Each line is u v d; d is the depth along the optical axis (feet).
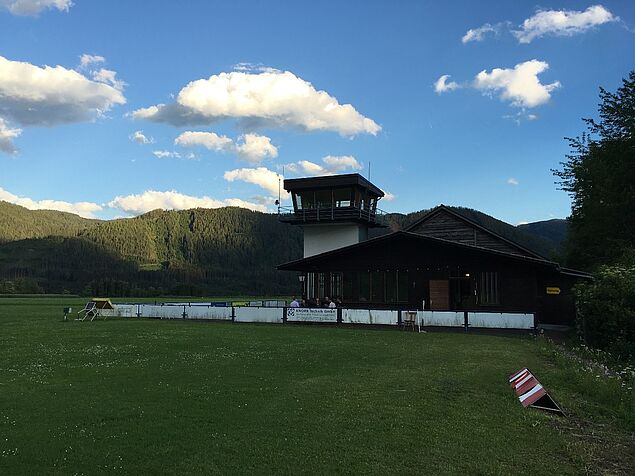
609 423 30.25
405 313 94.22
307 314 102.89
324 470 21.38
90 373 42.45
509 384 39.32
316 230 150.41
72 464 21.72
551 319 112.57
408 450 23.88
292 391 35.42
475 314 88.79
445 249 107.24
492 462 22.72
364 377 41.06
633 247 104.94
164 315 119.03
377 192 155.74
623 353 59.98
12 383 38.19
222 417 28.81
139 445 24.11
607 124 130.00
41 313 144.25
